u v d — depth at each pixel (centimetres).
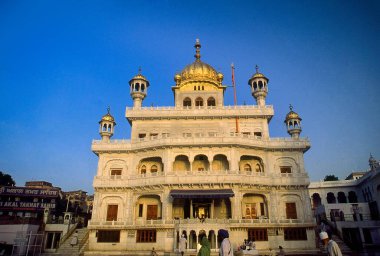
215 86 6694
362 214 6091
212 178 5122
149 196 5500
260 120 5909
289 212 5309
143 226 4994
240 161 5675
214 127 5878
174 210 5231
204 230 4562
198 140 5344
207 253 1253
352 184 7394
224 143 5312
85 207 9188
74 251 5075
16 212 6488
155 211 5425
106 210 5453
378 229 5500
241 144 5359
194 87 6650
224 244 1157
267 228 5022
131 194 5478
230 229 4828
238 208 5016
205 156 5553
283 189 5412
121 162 5750
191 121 5931
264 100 6116
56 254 4931
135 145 5684
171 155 5384
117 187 5475
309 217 5228
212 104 6412
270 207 5275
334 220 5681
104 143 5775
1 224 5056
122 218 5356
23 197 6694
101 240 5166
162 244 4828
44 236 5400
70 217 5678
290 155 5644
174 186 5147
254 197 5456
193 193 4919
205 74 6719
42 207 6606
